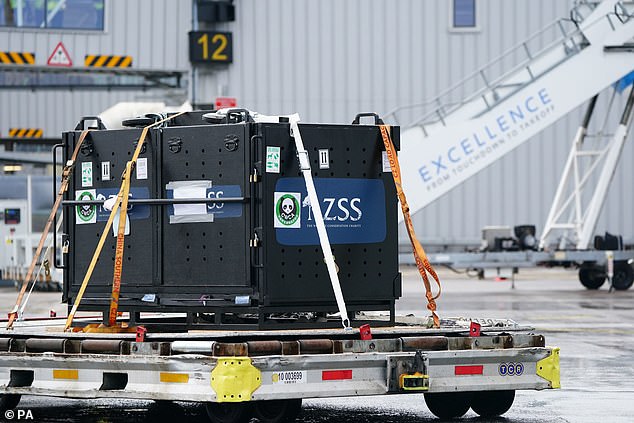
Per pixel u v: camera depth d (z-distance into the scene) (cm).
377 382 2727
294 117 2831
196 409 3216
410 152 8025
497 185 11344
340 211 2903
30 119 14438
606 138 11294
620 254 8625
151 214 2917
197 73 10438
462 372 2844
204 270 2847
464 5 11012
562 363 4203
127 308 2948
